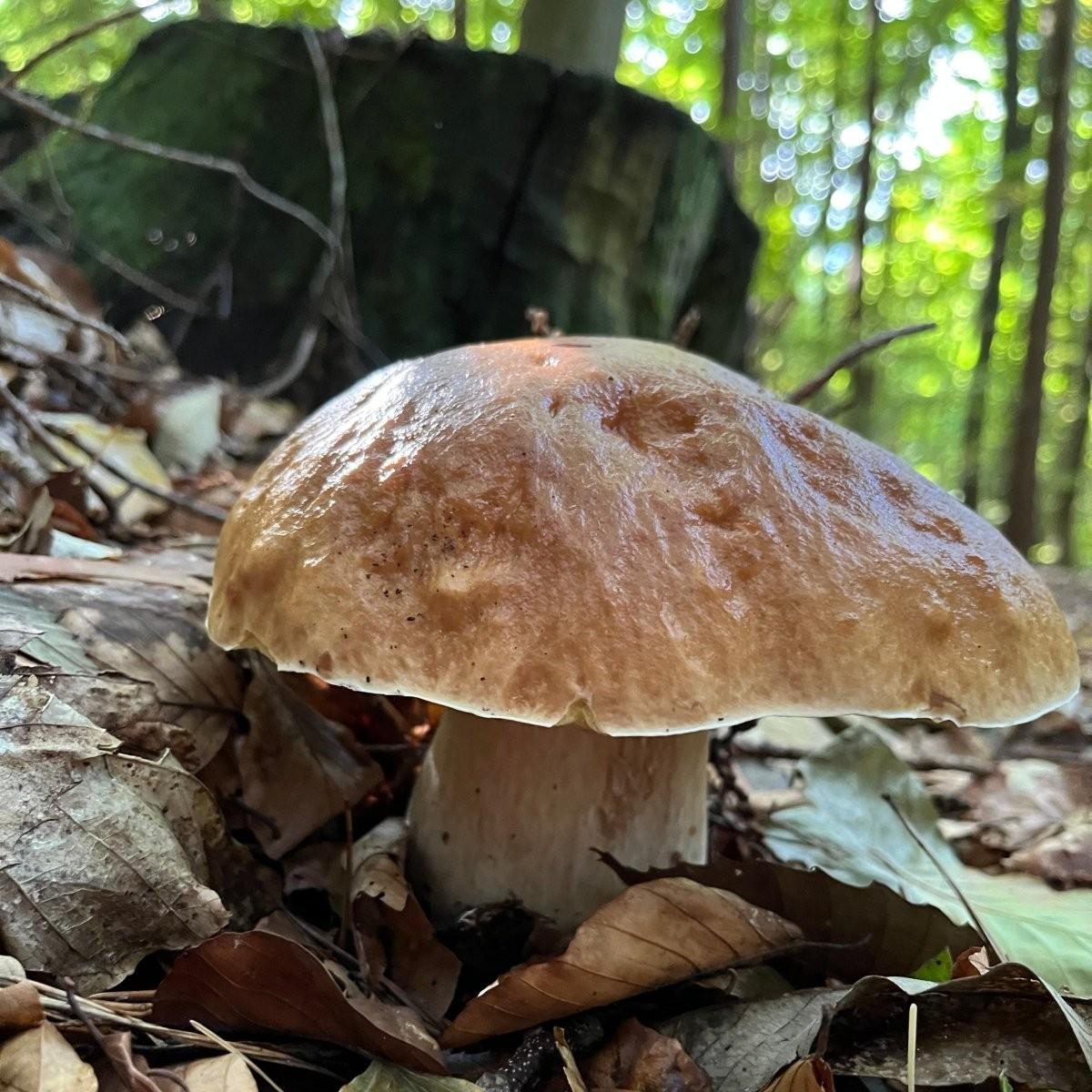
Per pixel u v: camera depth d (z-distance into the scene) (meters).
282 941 0.16
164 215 0.49
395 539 0.18
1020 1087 0.18
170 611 0.24
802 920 0.21
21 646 0.21
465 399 0.20
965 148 1.83
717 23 1.56
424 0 1.19
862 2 1.66
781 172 1.87
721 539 0.19
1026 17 1.64
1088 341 1.95
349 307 0.50
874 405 1.83
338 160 0.48
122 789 0.19
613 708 0.17
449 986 0.21
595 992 0.19
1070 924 0.23
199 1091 0.16
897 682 0.18
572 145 0.52
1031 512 1.53
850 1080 0.19
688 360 0.22
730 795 0.31
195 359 0.50
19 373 0.36
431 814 0.23
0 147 0.50
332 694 0.29
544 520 0.18
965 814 0.34
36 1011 0.15
